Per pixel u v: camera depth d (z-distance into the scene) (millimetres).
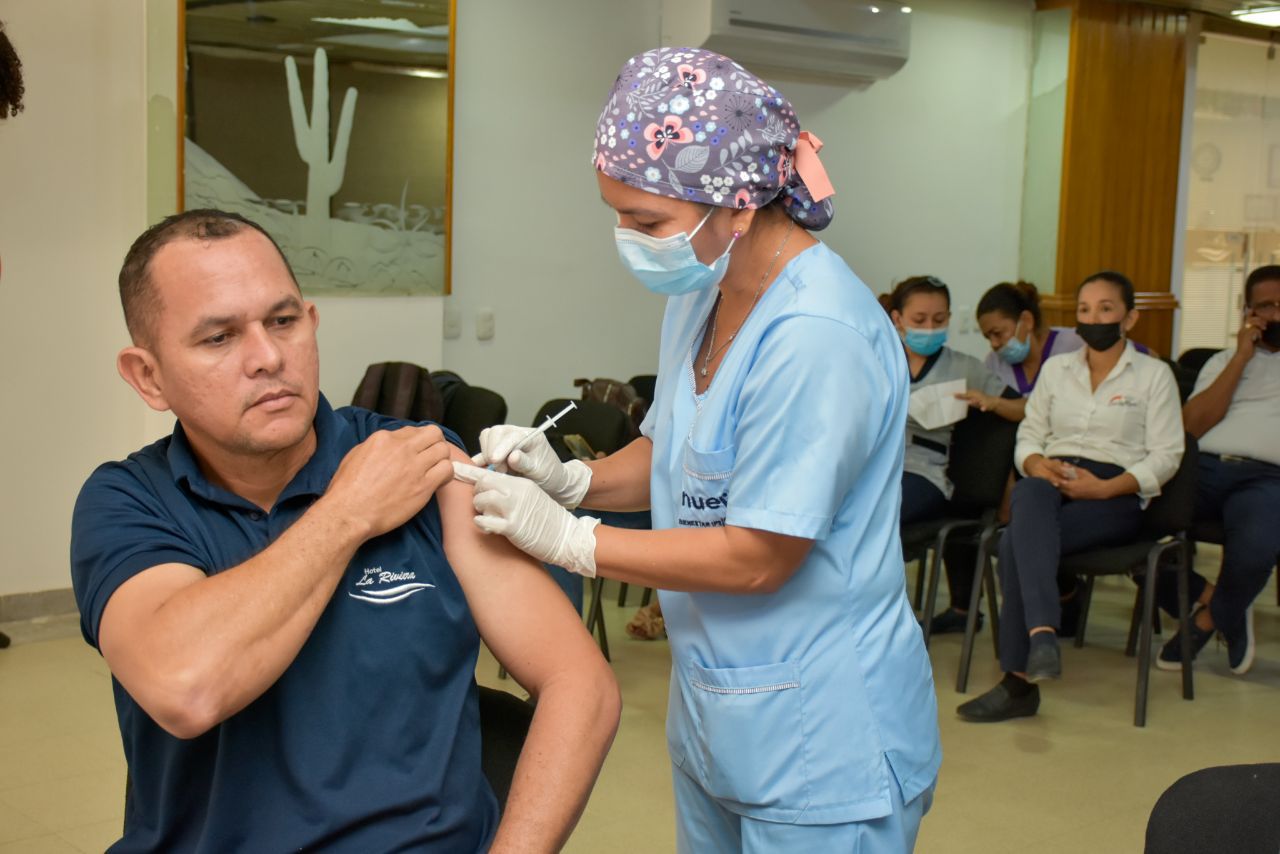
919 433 3975
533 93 5000
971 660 3912
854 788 1424
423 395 4090
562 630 1286
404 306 4617
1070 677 3766
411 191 4574
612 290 5352
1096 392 3730
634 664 3771
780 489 1339
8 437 4020
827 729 1426
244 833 1144
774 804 1443
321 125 4320
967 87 6398
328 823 1140
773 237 1459
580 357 5289
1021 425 3898
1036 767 3014
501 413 3969
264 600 1050
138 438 4215
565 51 5062
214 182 4121
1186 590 3557
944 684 3662
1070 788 2883
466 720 1254
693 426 1483
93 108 4039
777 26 5309
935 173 6344
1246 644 3781
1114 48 6582
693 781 1592
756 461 1357
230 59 4098
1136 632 4020
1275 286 3934
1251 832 1131
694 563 1362
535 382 5172
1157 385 3654
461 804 1216
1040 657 3229
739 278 1468
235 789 1136
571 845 2553
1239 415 3938
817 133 5863
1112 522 3521
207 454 1215
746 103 1353
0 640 3838
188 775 1153
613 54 5207
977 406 3881
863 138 6031
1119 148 6715
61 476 4121
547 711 1240
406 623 1207
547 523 1312
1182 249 7242
